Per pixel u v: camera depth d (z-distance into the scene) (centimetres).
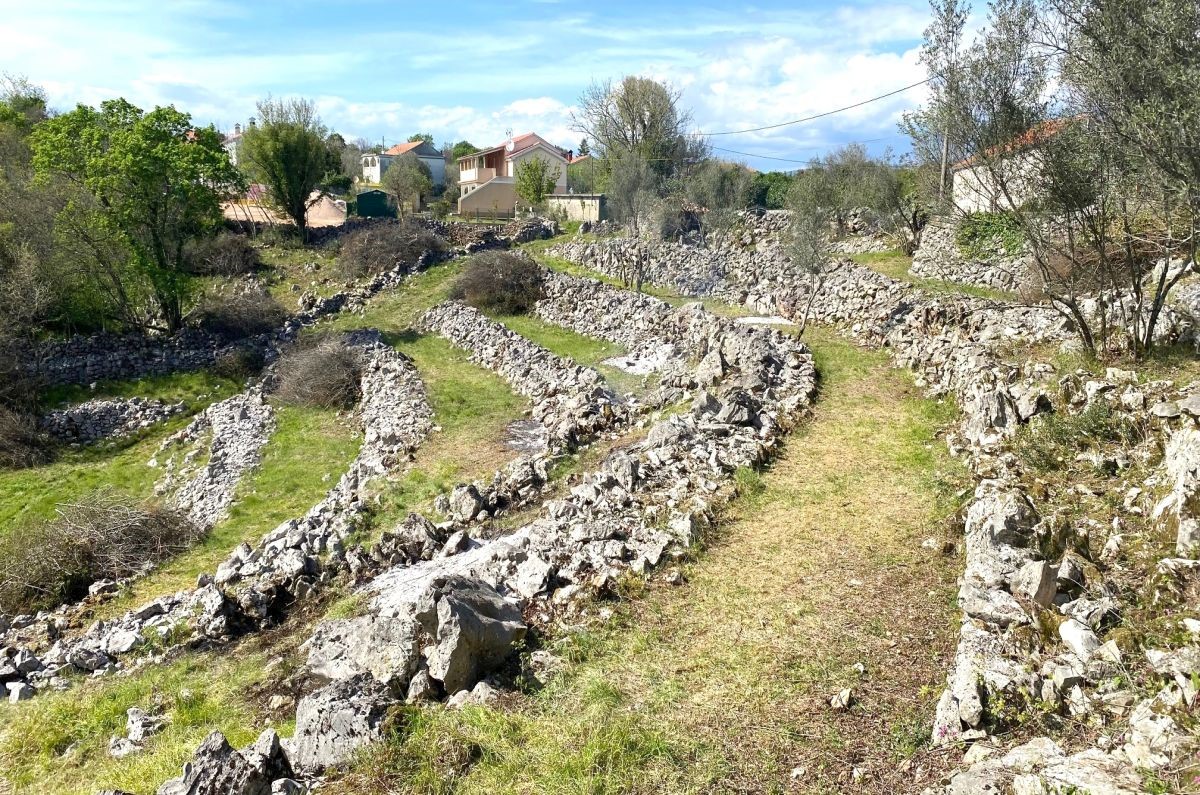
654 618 920
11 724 1034
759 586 970
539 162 6406
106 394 2900
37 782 894
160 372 3056
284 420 2567
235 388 3022
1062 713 629
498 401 2303
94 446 2620
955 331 1827
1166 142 1035
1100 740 582
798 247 2430
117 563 1617
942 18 1410
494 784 665
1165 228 1295
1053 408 1266
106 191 3031
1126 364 1317
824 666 793
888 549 1032
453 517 1436
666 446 1416
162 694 1053
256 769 664
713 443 1412
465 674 815
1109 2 1132
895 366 1934
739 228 3991
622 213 4231
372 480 1762
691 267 3422
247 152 4828
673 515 1157
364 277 4125
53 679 1160
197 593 1342
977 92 1375
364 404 2516
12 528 1880
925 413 1566
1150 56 1092
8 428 2508
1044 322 1661
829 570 994
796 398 1670
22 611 1512
